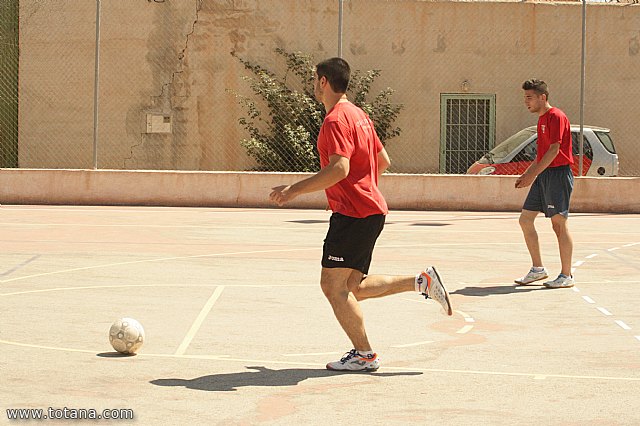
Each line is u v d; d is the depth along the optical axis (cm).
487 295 1166
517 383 721
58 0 2948
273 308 1051
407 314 1028
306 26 2956
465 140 3005
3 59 2988
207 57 2958
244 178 2488
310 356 812
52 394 667
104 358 789
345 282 757
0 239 1664
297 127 2811
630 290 1211
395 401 662
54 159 2973
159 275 1287
